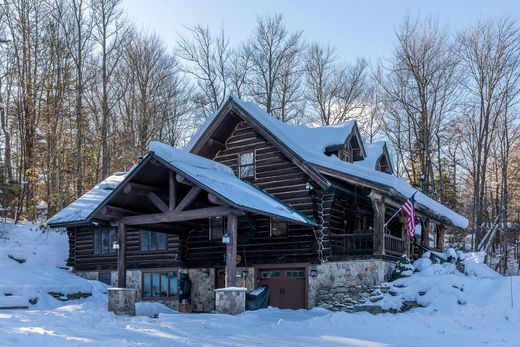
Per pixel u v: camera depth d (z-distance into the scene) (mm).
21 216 36250
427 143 35531
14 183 33906
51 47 37875
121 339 10117
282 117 40719
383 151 27312
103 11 38719
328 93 42750
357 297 17969
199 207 18328
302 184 20203
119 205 17125
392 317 14891
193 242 22594
